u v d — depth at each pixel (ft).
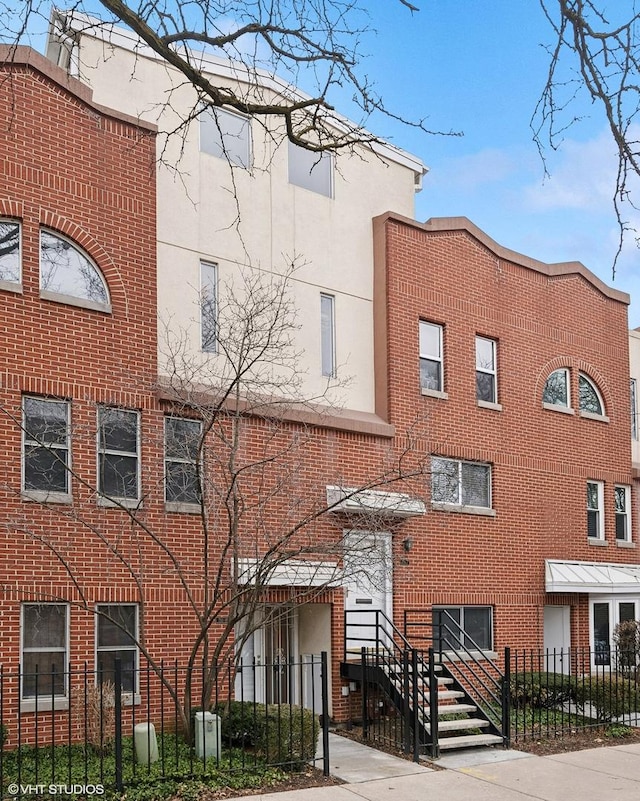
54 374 43.19
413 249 60.59
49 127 44.68
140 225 47.55
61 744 40.24
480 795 35.99
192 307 50.57
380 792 35.99
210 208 52.49
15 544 40.83
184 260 50.80
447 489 60.08
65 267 44.83
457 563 59.21
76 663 41.88
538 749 45.32
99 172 46.39
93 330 44.80
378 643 51.08
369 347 58.95
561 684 55.26
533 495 65.57
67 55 49.98
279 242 55.31
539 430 66.95
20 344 42.24
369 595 54.44
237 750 39.86
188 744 38.63
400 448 57.21
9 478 40.98
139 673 43.96
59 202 44.57
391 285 58.85
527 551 64.23
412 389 58.80
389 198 62.34
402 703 46.39
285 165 56.49
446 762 42.01
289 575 48.49
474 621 60.59
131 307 46.42
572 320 71.20
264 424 50.21
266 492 49.29
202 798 33.50
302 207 56.90
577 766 41.81
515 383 65.72
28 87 44.06
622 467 73.82
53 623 41.93
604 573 68.33
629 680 55.47
